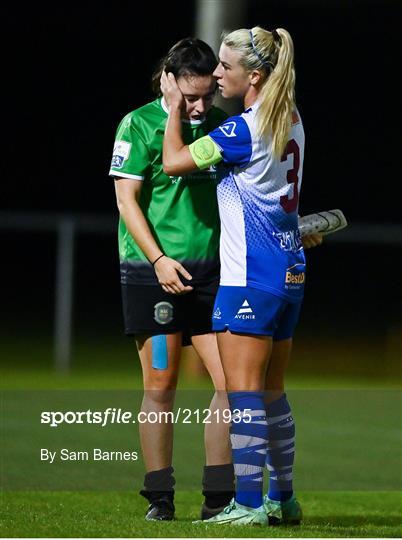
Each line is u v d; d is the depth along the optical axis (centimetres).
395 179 7862
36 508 1941
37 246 7312
